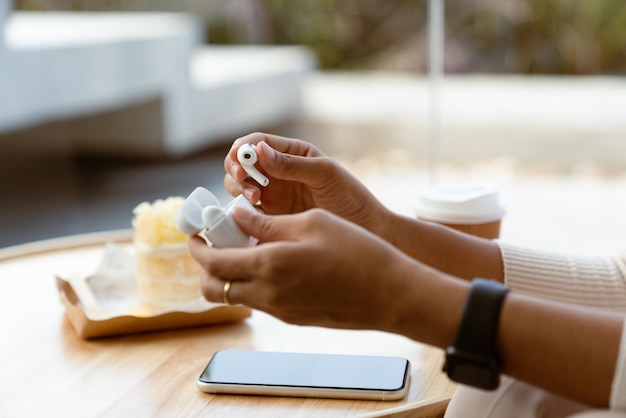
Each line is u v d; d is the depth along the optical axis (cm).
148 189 361
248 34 539
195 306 94
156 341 93
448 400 80
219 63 486
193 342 92
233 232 71
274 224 69
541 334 64
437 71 279
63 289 101
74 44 346
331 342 92
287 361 86
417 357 89
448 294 65
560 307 65
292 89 479
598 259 83
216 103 438
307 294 66
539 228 277
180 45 416
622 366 63
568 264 82
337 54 527
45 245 119
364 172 389
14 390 83
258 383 82
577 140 395
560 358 64
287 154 89
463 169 394
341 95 489
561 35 479
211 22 536
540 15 479
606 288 81
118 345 92
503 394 72
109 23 443
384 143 441
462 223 97
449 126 413
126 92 380
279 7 533
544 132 400
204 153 435
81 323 92
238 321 97
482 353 64
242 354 87
